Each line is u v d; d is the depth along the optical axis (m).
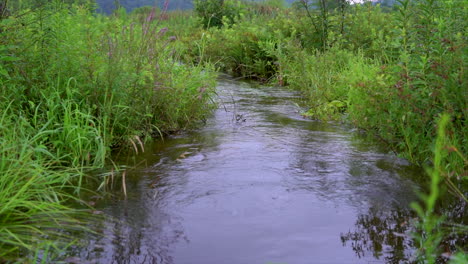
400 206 3.15
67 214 2.98
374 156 4.33
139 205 3.16
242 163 4.10
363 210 3.09
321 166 4.03
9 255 2.41
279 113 6.46
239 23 13.44
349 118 5.61
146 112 4.93
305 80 7.54
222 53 11.73
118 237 2.67
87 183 3.59
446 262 2.39
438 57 4.03
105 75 4.57
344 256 2.46
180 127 5.57
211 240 2.64
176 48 6.36
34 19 4.63
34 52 4.46
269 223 2.87
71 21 4.89
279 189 3.46
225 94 8.06
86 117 4.43
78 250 2.50
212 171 3.88
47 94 4.39
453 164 3.69
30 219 2.86
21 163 3.20
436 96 4.06
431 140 4.04
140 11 10.42
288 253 2.49
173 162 4.14
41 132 3.73
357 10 9.67
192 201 3.23
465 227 2.79
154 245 2.58
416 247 2.56
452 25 4.23
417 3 4.71
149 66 5.02
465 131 3.80
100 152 4.02
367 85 4.72
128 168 3.97
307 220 2.92
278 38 9.97
